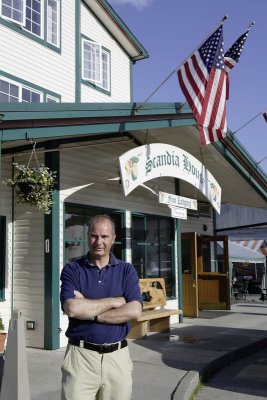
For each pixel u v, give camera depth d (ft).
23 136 22.21
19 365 16.10
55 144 30.32
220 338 34.94
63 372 12.07
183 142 39.01
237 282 86.07
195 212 56.49
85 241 33.37
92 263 12.41
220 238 56.29
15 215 31.07
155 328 37.83
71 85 44.86
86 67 47.52
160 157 33.45
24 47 40.42
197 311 47.91
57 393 20.63
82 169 33.30
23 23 40.16
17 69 39.52
